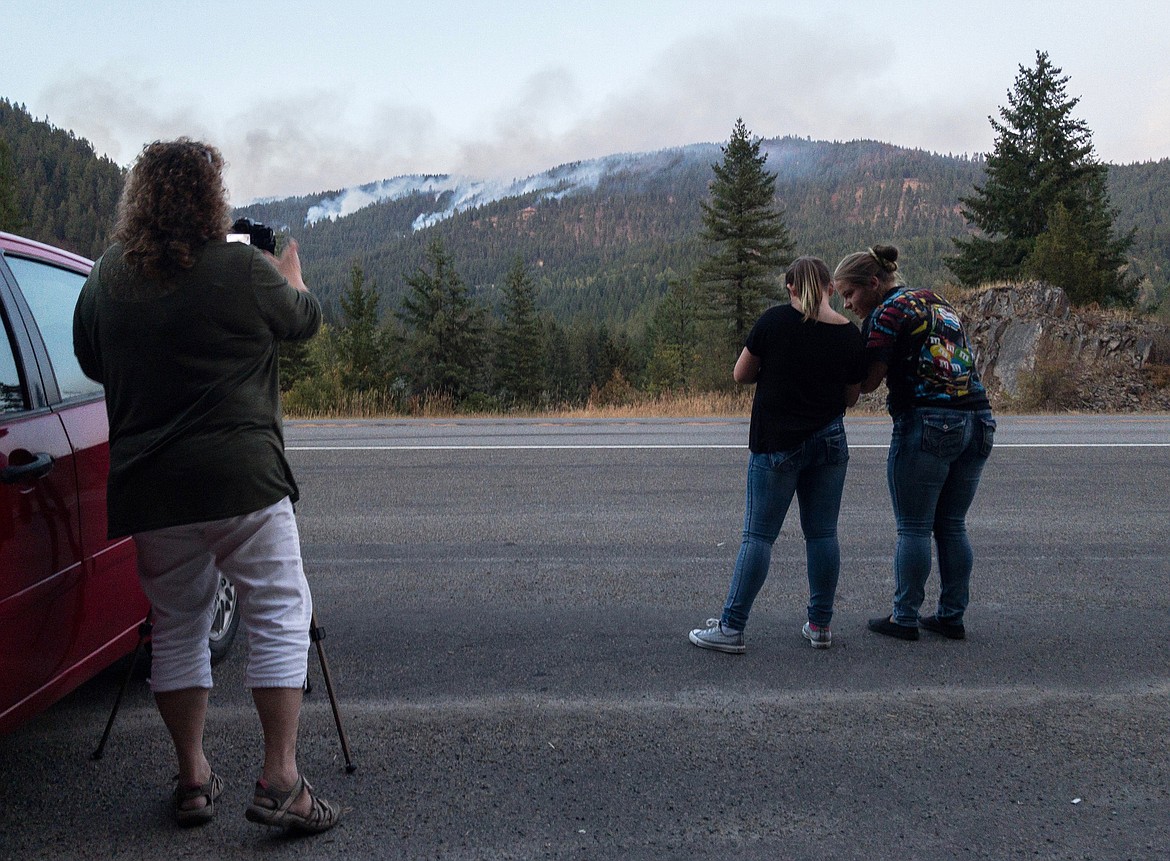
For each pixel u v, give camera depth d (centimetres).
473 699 364
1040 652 423
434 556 577
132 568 331
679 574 541
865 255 454
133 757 315
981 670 401
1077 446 1052
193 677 269
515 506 721
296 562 271
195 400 250
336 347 5109
